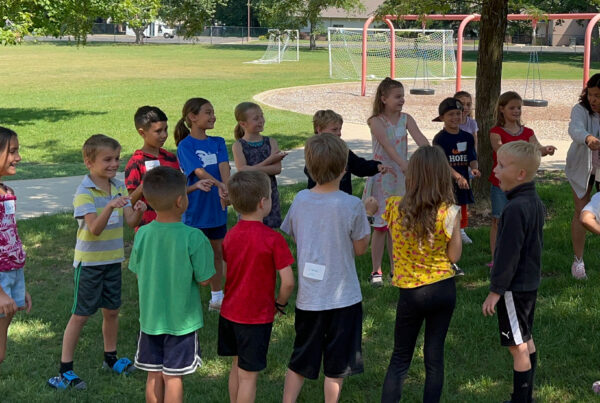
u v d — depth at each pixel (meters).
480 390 4.32
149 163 5.22
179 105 21.61
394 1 10.05
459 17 22.27
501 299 3.89
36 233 8.18
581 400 4.14
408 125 6.21
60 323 5.48
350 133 16.56
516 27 54.59
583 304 5.57
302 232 3.85
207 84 28.78
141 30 69.56
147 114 5.16
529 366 3.93
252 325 3.77
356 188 10.39
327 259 3.79
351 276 3.86
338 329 3.81
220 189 5.32
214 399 4.25
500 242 3.79
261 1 11.56
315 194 3.88
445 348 4.91
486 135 8.54
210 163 5.61
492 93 8.45
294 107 21.89
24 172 12.27
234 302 3.80
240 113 5.73
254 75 34.66
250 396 3.82
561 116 20.11
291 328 5.32
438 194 3.73
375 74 35.91
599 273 6.32
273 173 5.68
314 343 3.84
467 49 60.41
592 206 3.62
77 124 18.05
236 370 4.00
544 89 28.39
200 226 5.56
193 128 5.67
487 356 4.78
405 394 4.31
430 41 35.03
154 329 3.80
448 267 3.85
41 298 6.09
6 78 32.38
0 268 3.85
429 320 3.89
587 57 20.19
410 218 3.76
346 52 44.12
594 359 4.67
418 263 3.82
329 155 3.79
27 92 26.22
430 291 3.79
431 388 3.84
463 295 5.91
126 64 42.09
